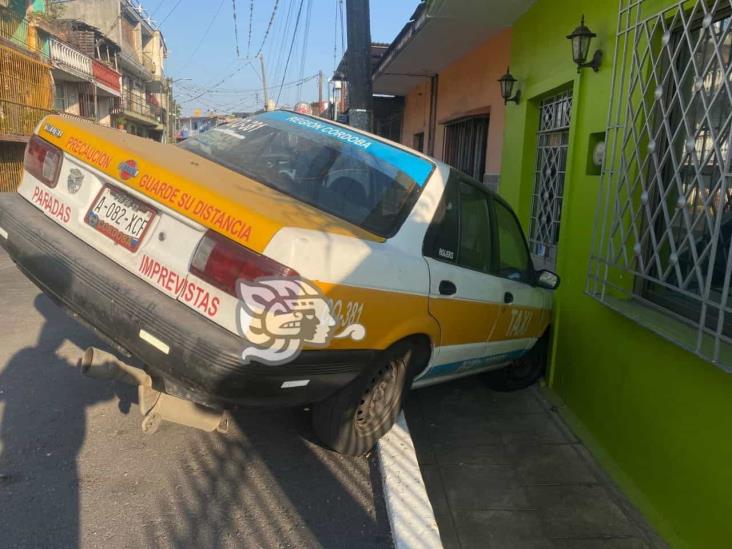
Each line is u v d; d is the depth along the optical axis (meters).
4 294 6.30
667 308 3.46
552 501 3.46
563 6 5.23
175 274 2.67
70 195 3.20
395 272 2.98
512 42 6.91
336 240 2.71
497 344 4.21
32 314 5.57
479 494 3.51
